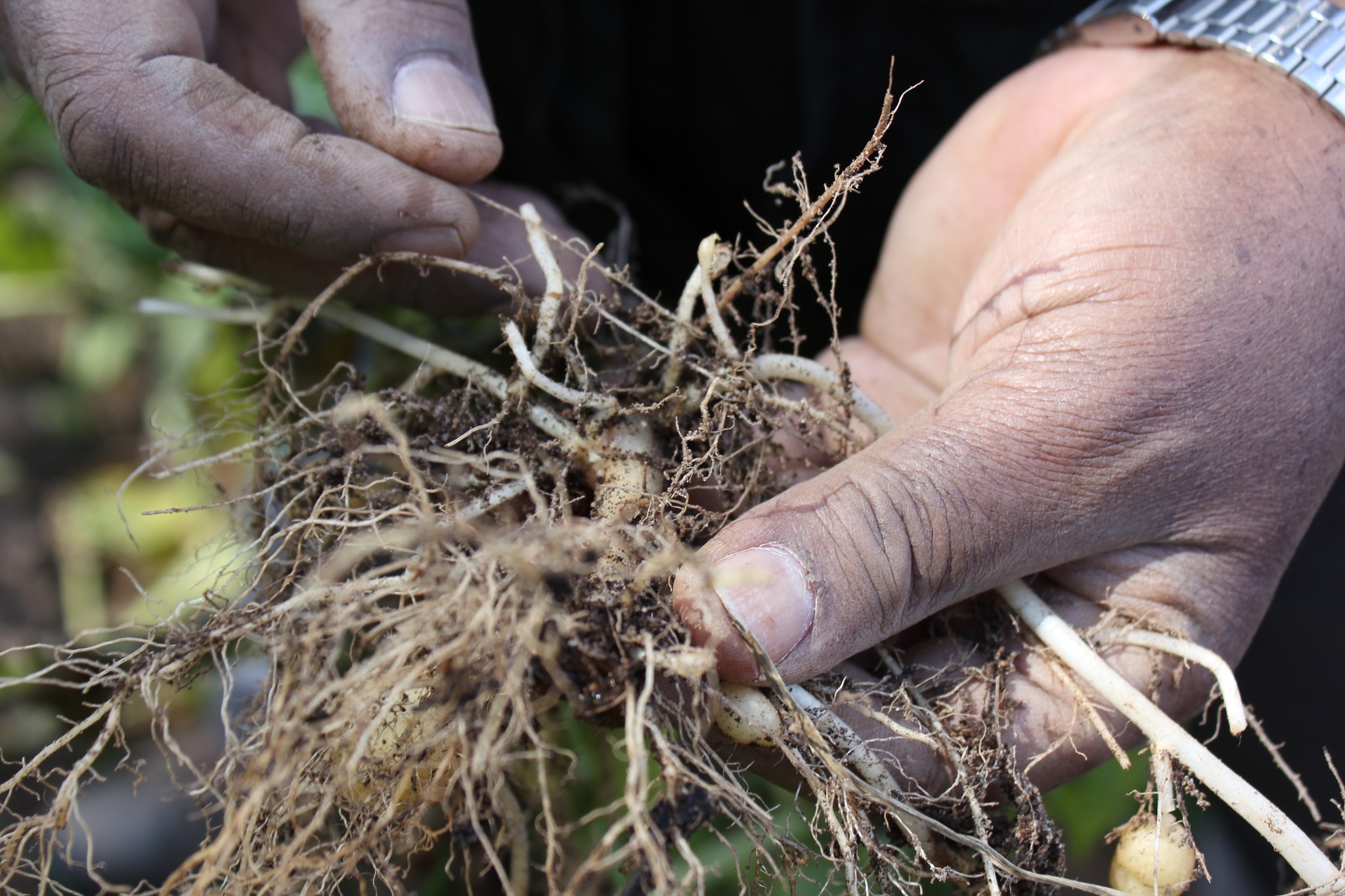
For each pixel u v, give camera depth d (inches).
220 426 11.0
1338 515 12.1
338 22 9.7
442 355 10.0
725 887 11.6
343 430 9.6
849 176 9.2
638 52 12.8
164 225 10.2
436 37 9.8
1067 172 9.6
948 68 12.1
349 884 11.7
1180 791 9.1
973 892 9.2
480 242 10.5
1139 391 9.0
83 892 12.6
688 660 8.3
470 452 9.6
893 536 8.8
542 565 8.4
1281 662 12.8
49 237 18.4
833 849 8.8
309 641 8.4
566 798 11.4
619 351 10.4
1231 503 9.4
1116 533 9.3
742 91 12.6
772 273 10.8
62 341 20.8
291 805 8.7
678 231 14.1
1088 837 12.3
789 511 8.8
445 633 8.4
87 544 17.5
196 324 16.0
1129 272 9.1
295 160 9.5
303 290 10.5
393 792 8.5
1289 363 9.1
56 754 13.9
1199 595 9.5
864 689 9.3
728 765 8.9
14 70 10.2
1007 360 9.2
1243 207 9.2
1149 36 10.3
